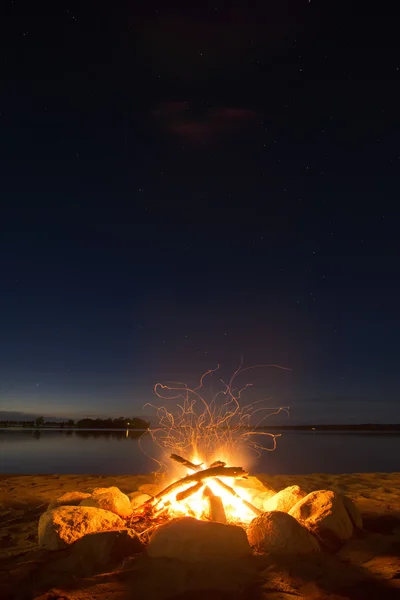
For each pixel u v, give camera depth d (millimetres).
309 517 4027
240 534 3490
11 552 3709
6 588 2941
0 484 6879
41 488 6488
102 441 21000
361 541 3852
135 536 3562
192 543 3377
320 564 3289
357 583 2971
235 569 3176
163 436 5434
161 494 4473
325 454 15609
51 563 3369
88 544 3480
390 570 3178
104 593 2818
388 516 4758
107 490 4539
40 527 3826
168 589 2867
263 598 2750
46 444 18906
